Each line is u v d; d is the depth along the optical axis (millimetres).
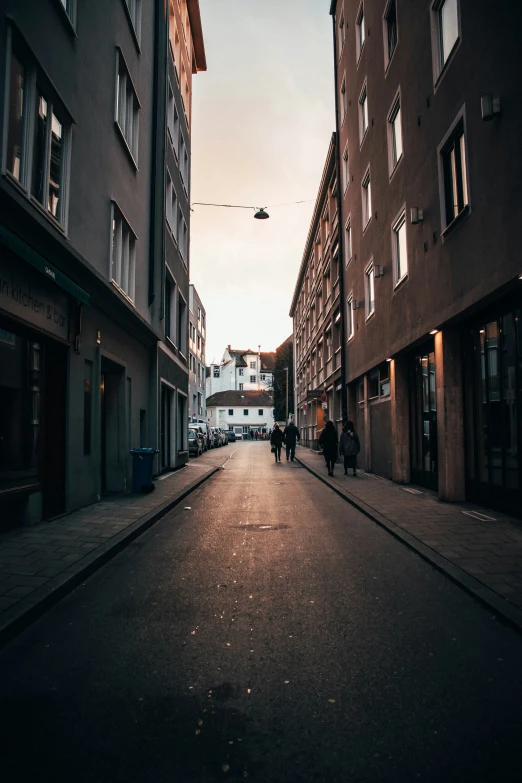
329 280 29047
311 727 2969
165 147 17828
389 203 14875
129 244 14164
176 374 21359
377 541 7875
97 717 3074
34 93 7844
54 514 9188
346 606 5031
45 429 9000
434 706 3203
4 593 5035
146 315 15828
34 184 8102
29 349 8430
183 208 23719
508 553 6684
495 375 9180
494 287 8148
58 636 4320
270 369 93750
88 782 2494
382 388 16703
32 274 8062
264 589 5562
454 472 10617
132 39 13812
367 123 18031
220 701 3262
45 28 8281
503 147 7793
